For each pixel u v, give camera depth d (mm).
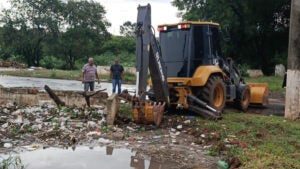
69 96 12812
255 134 9289
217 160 7410
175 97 11891
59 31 56688
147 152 7906
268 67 40938
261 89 14742
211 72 11742
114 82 16297
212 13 38656
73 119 10609
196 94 11953
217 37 12719
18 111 11219
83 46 57469
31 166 6797
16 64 53344
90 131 9469
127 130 9797
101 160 7305
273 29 40406
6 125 9633
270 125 10406
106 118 10414
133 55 64688
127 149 8125
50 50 57062
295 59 11352
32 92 13156
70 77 35688
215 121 10914
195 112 11586
